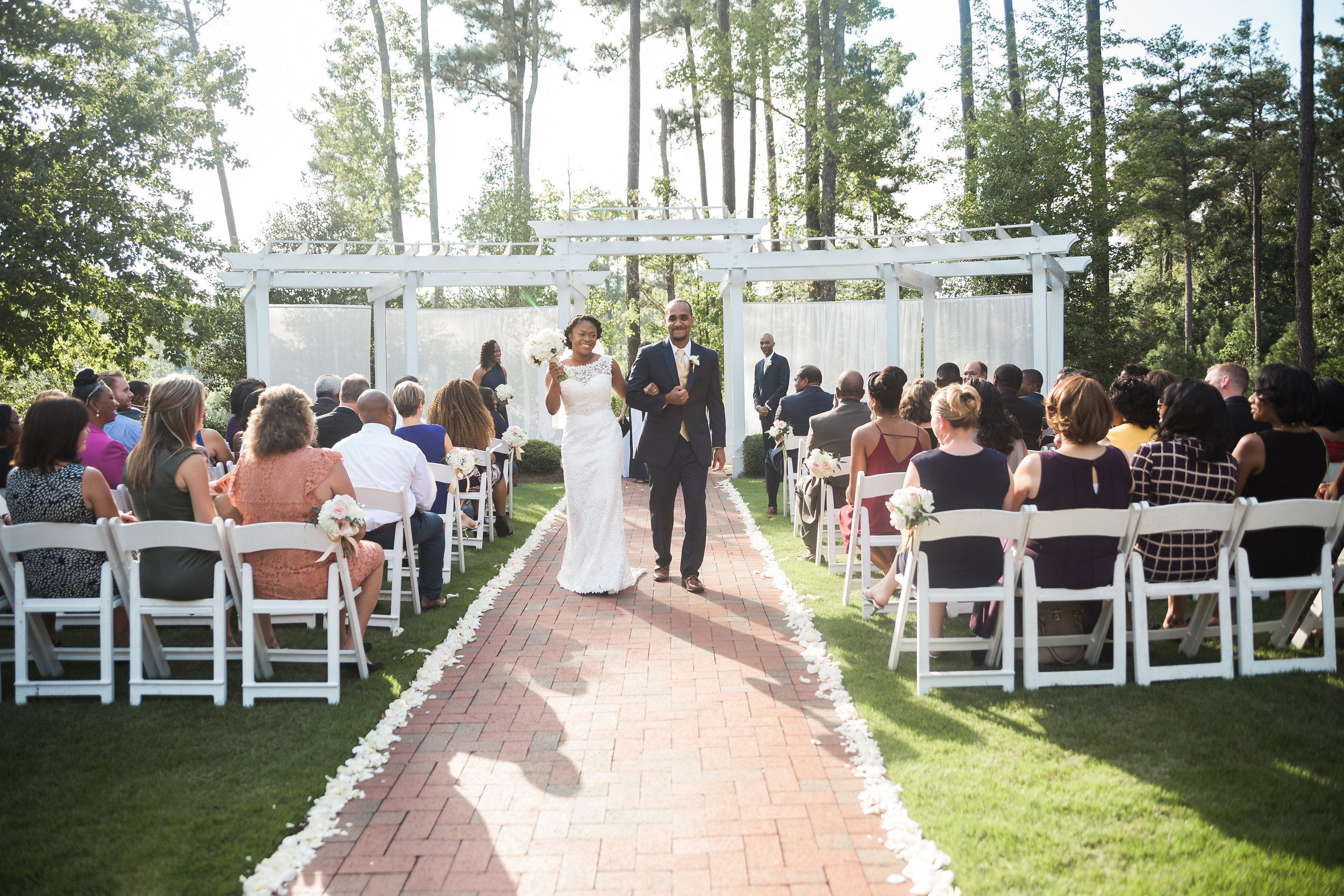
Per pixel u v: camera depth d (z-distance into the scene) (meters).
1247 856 2.64
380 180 25.61
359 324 14.88
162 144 15.07
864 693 4.09
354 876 2.70
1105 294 20.97
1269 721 3.62
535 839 2.91
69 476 4.25
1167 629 4.47
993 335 14.53
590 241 13.58
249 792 3.18
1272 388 4.63
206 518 4.18
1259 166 33.12
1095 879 2.56
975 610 4.51
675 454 6.26
